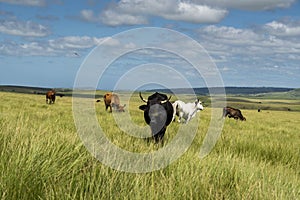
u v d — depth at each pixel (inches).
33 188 153.9
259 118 1728.6
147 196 160.9
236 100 5723.4
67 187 157.9
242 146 402.9
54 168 172.1
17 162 163.0
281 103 6451.8
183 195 172.1
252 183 204.5
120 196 160.1
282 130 878.4
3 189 146.1
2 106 796.0
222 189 192.9
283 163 358.0
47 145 192.9
